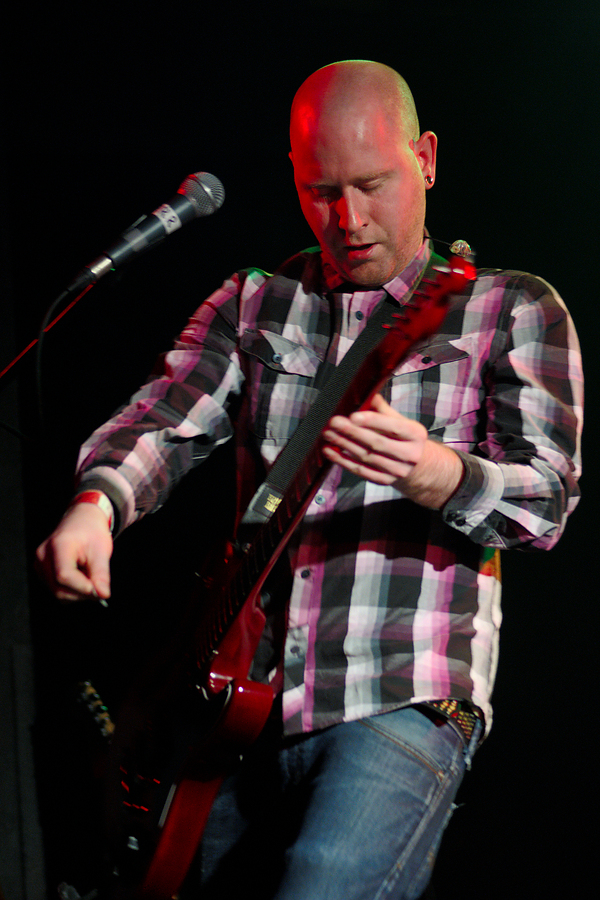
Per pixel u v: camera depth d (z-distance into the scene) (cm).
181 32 458
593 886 392
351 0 459
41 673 445
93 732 283
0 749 398
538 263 466
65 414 469
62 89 455
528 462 196
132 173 473
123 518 221
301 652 209
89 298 472
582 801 424
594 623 448
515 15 459
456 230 470
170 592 471
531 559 457
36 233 470
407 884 186
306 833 186
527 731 441
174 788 213
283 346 237
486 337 217
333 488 215
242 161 473
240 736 204
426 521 210
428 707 198
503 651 452
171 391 247
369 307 232
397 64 467
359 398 177
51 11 450
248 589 209
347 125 212
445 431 214
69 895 273
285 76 465
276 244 476
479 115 467
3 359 423
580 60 457
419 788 189
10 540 406
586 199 460
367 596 208
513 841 414
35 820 396
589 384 455
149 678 241
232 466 475
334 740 201
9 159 463
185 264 477
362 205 215
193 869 234
